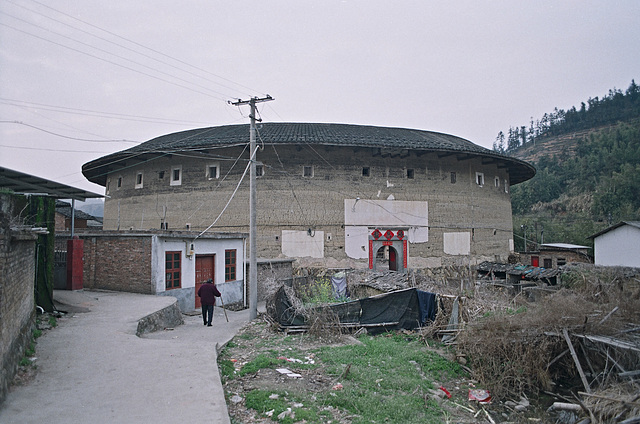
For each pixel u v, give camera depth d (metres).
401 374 7.97
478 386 8.21
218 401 5.26
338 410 5.96
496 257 27.94
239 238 18.03
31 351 6.70
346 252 23.19
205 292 11.84
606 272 16.11
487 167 27.94
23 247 6.53
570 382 8.60
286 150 23.02
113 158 24.27
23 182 9.52
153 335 9.56
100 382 5.73
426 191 24.97
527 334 8.74
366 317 11.46
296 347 9.30
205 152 23.52
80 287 13.73
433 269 24.62
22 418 4.57
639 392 6.52
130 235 13.80
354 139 22.83
